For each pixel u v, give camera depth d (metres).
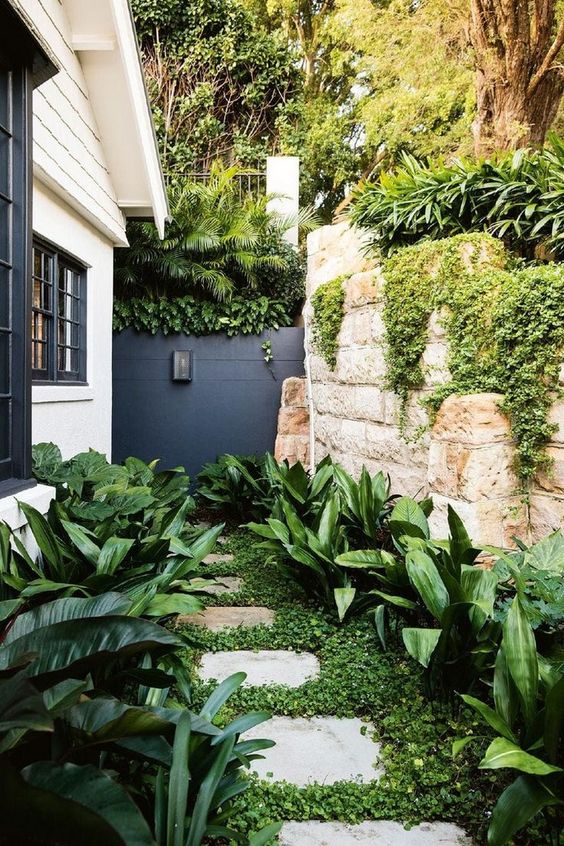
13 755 1.30
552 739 1.59
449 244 3.82
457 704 2.39
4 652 1.41
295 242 8.00
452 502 3.49
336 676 2.68
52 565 2.45
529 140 6.06
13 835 0.91
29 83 2.69
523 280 3.36
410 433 4.29
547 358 3.21
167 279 6.93
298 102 10.12
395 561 2.96
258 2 13.98
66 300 4.81
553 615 2.20
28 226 2.71
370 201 4.95
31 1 3.55
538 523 3.36
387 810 1.82
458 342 3.75
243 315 6.83
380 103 9.51
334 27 9.77
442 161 4.67
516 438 3.42
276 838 1.71
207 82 9.64
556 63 5.83
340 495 4.05
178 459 6.82
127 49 4.48
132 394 6.78
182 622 3.37
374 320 4.77
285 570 3.73
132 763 1.75
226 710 2.38
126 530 3.07
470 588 2.42
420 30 7.91
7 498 2.53
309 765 2.07
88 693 1.55
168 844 1.29
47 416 4.17
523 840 1.70
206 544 3.05
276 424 6.88
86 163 4.62
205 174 9.04
